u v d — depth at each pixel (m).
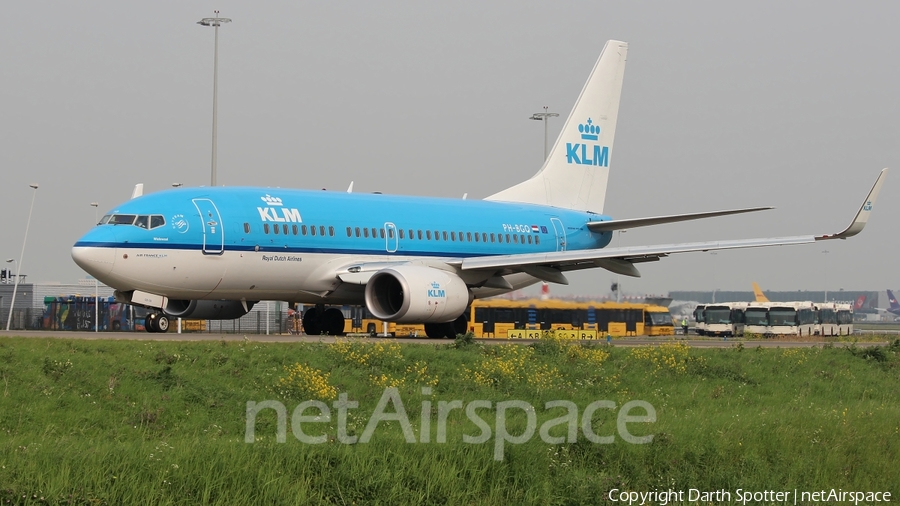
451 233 78.94
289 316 118.69
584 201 92.62
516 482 33.38
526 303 106.88
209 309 72.88
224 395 42.12
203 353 48.09
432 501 31.58
